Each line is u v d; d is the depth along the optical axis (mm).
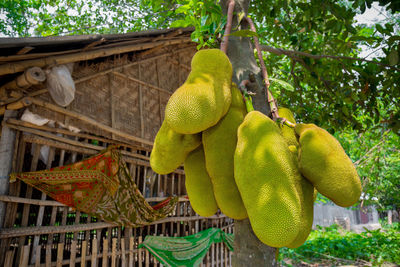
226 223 7430
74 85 4059
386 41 3176
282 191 929
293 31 3828
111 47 4609
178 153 1330
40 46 3627
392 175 12602
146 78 5691
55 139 4242
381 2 2908
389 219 19953
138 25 11750
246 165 1014
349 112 4215
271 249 1228
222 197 1172
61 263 4133
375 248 10508
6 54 3488
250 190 974
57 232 4117
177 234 6047
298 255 9961
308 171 1065
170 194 5953
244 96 1288
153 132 5574
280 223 880
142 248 5309
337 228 17250
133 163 5355
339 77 3777
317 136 1109
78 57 4105
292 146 1249
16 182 3816
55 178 4074
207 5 1917
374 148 6949
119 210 4645
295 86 4016
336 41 3496
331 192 1025
